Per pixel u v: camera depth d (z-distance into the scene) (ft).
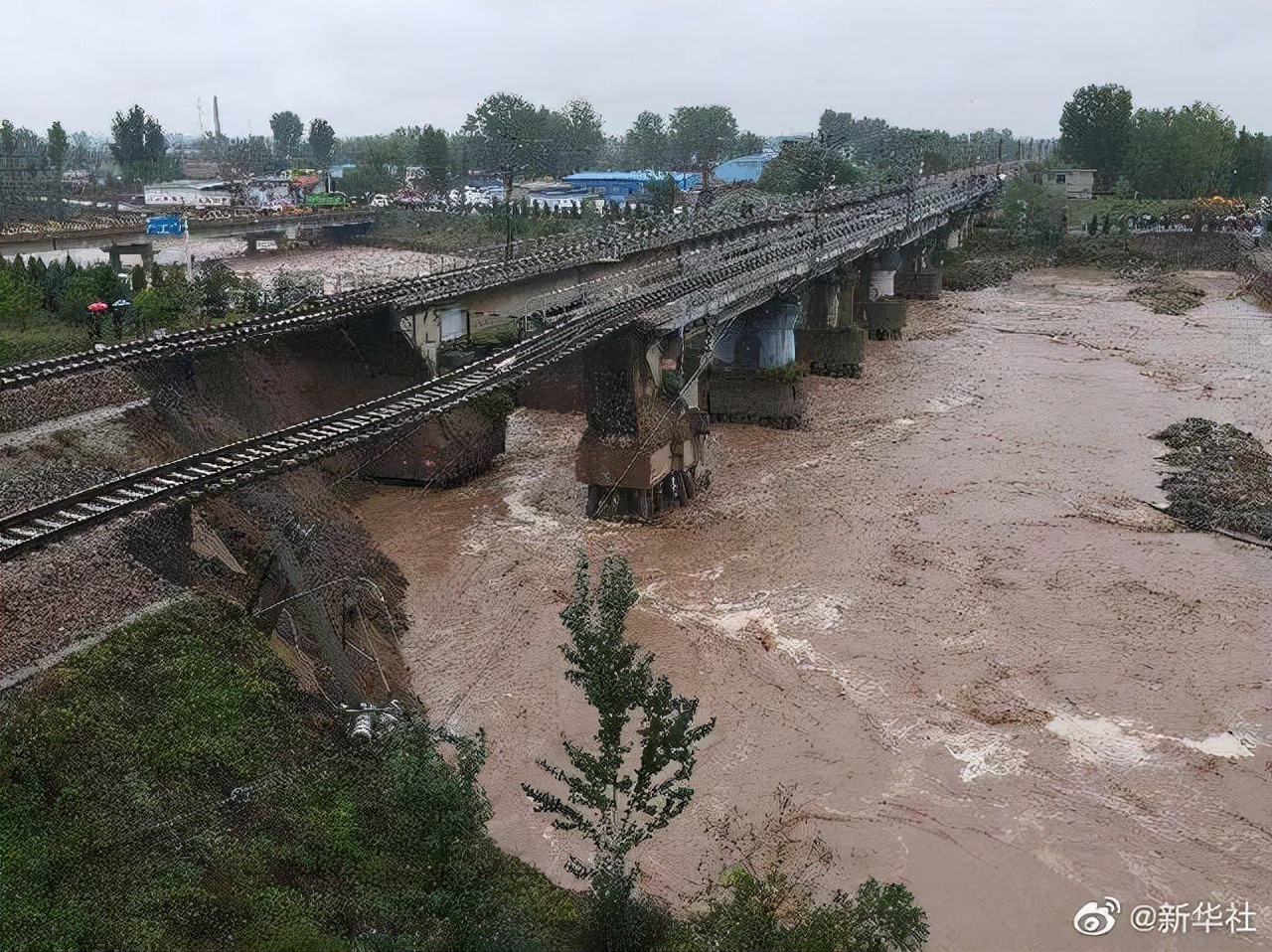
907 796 106.93
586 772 80.79
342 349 191.83
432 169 605.73
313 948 69.15
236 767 86.69
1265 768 110.73
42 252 344.90
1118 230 501.15
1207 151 569.23
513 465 208.74
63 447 138.62
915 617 143.54
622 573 80.28
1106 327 342.03
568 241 327.67
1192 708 121.39
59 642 91.45
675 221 355.36
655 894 92.22
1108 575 155.94
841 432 229.66
